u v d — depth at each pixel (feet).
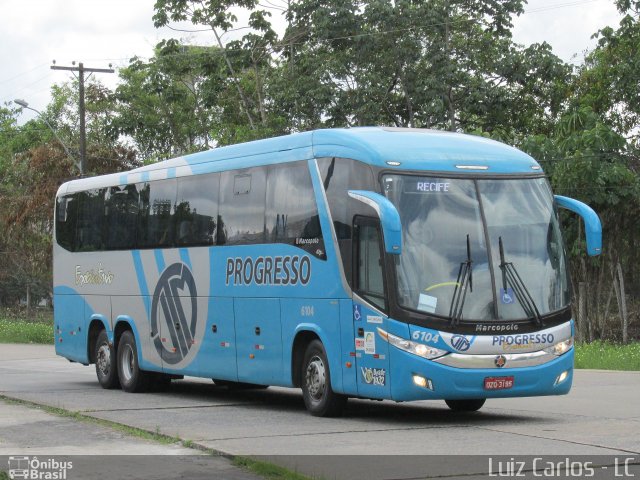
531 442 38.29
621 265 140.87
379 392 44.80
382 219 42.24
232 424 45.44
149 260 64.03
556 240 46.78
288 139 51.88
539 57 156.15
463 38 161.58
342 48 160.56
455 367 43.65
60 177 176.86
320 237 48.47
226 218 56.49
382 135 47.21
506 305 44.75
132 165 187.11
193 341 59.41
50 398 59.52
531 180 47.19
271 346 52.26
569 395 58.23
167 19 169.27
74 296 72.95
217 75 172.76
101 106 212.43
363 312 45.60
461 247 44.86
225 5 168.66
